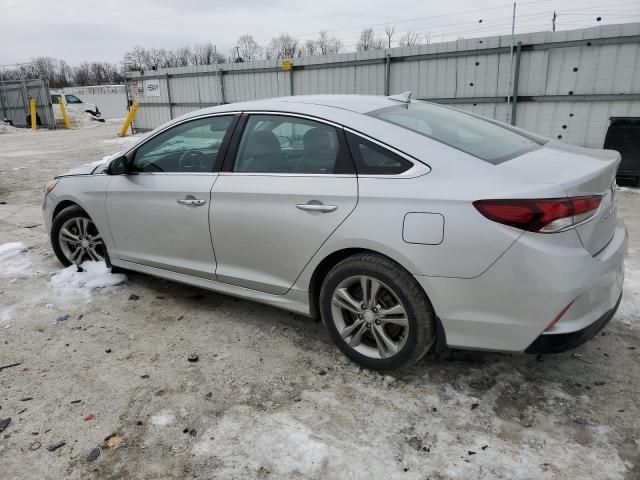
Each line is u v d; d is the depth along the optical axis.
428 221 2.46
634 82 8.20
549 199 2.26
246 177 3.18
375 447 2.32
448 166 2.52
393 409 2.59
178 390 2.80
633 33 8.02
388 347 2.77
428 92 10.55
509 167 2.48
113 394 2.77
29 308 3.87
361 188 2.69
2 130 23.17
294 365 3.02
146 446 2.37
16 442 2.42
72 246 4.57
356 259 2.74
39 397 2.76
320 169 2.88
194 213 3.41
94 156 14.08
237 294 3.40
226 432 2.45
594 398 2.63
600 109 8.62
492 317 2.42
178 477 2.18
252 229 3.13
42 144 17.52
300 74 12.88
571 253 2.29
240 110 3.34
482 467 2.19
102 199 4.02
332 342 3.29
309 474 2.17
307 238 2.89
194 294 4.09
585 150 3.03
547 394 2.67
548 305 2.29
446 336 2.57
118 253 4.08
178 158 3.60
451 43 9.96
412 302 2.60
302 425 2.48
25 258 5.05
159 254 3.77
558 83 8.92
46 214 4.57
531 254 2.28
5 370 3.04
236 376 2.92
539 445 2.31
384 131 2.75
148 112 18.28
